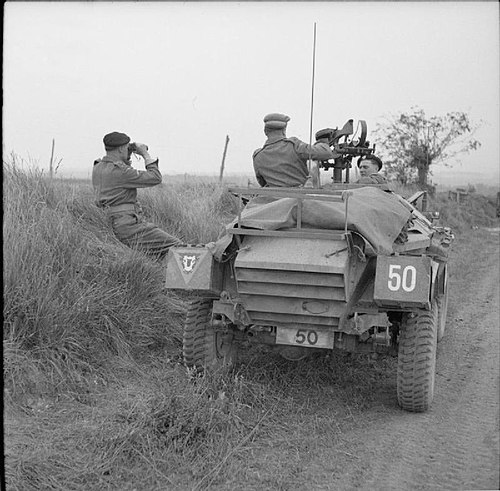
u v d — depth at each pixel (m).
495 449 4.96
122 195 7.95
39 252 6.14
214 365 6.01
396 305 5.23
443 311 8.01
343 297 5.19
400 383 5.60
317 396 5.96
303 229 5.46
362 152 7.27
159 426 4.92
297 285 5.23
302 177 6.73
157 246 7.89
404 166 17.39
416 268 5.11
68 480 4.32
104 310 6.29
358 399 5.96
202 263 5.54
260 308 5.44
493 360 7.38
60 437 4.72
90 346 5.91
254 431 5.06
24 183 7.64
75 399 5.34
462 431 5.32
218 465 4.57
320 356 6.86
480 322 9.10
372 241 5.25
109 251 7.34
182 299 7.34
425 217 7.75
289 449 4.90
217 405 5.20
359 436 5.20
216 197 11.62
